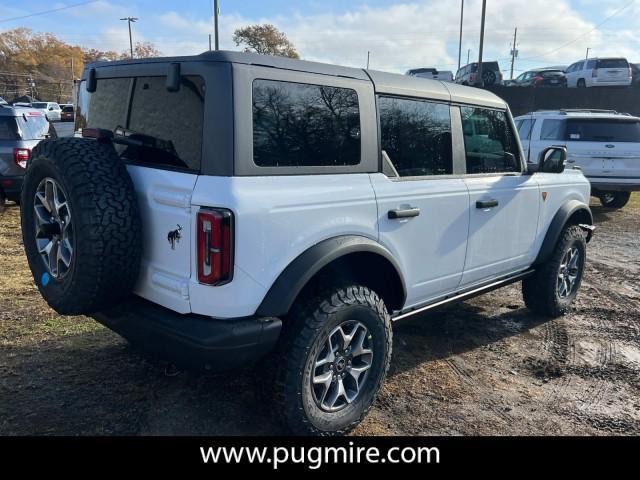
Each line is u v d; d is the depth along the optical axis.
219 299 2.57
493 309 5.41
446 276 3.82
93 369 3.77
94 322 4.58
